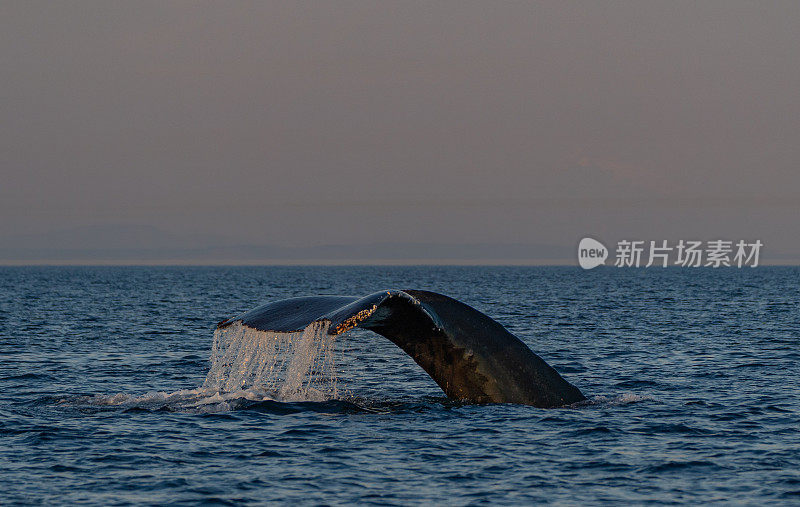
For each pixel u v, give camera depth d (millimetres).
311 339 54719
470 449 57406
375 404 70812
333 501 47656
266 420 65375
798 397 80188
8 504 46719
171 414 67750
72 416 67312
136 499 47781
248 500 47781
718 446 59406
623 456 56438
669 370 101562
